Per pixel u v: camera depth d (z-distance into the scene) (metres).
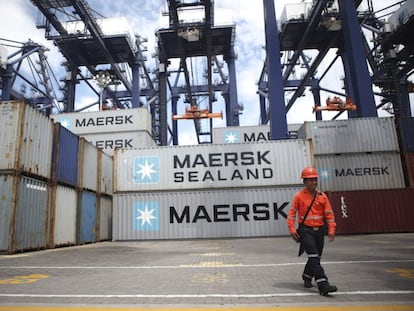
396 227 21.22
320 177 24.66
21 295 5.39
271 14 30.67
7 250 12.88
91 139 33.12
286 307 4.36
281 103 28.78
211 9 42.72
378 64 48.88
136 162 21.88
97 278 7.02
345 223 21.30
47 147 16.20
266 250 12.74
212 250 13.26
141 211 21.19
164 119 47.31
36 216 14.91
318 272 4.96
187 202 21.19
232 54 51.62
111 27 47.28
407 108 49.50
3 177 13.54
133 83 51.75
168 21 44.72
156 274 7.43
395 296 4.84
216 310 4.34
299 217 5.27
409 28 41.34
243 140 38.06
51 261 10.52
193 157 21.84
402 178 24.38
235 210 21.00
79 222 19.23
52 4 38.97
